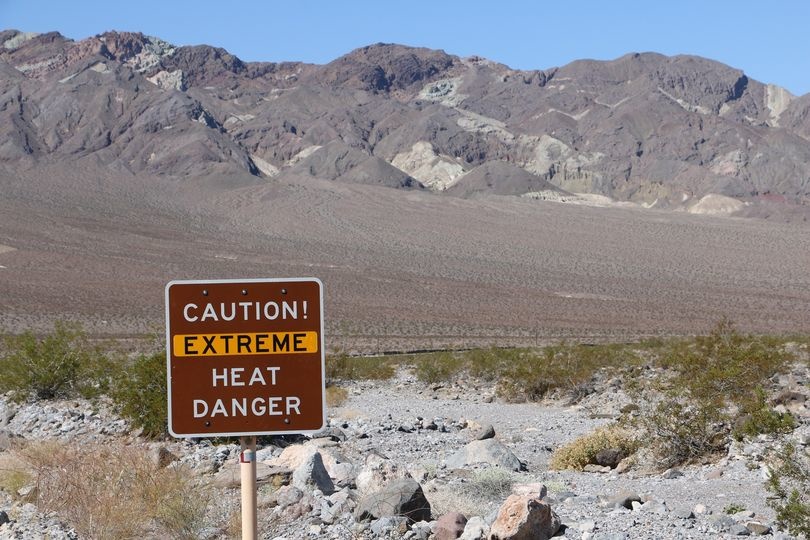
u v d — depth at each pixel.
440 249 187.25
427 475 13.17
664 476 14.91
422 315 116.25
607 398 28.05
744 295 142.12
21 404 24.64
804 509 9.70
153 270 145.62
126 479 11.19
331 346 75.00
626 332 102.56
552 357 31.58
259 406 6.19
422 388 35.66
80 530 10.07
